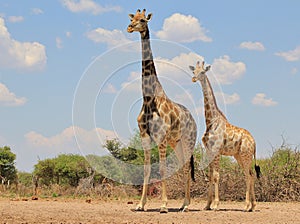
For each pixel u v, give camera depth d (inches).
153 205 565.0
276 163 724.7
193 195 708.0
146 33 464.4
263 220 423.5
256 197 697.6
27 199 613.9
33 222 379.9
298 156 726.5
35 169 1005.8
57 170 978.1
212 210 496.4
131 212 457.1
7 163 1029.2
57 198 653.9
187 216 435.8
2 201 569.9
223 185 700.0
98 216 422.6
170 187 713.6
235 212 483.2
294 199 688.4
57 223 378.0
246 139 511.2
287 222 413.1
